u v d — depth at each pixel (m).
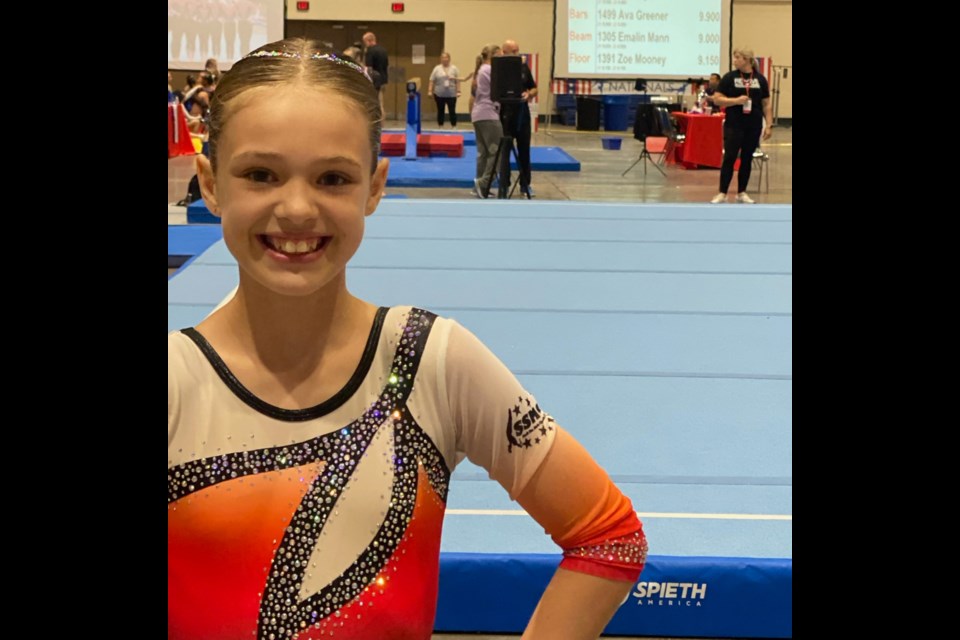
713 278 6.46
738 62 10.63
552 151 16.25
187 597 1.13
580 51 15.73
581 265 6.81
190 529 1.13
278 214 1.11
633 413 3.88
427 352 1.20
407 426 1.18
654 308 5.64
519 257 7.04
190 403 1.16
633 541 1.25
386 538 1.14
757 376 4.38
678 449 3.50
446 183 12.59
